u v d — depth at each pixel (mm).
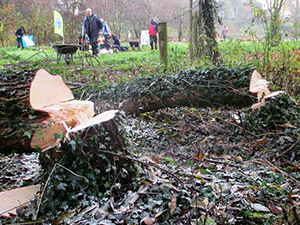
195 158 3016
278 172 2609
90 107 2367
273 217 1784
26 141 2393
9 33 19938
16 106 2309
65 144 2035
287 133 3324
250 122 3793
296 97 4070
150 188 2064
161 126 4133
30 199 2139
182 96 4016
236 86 3773
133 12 25125
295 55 4398
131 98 4195
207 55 5938
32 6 20094
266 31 4340
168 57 6340
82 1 20906
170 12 23703
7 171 2949
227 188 2092
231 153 3254
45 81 2252
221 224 1688
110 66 8180
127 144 2258
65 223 1829
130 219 1776
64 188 1990
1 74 2678
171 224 1734
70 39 16422
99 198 2053
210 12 6164
